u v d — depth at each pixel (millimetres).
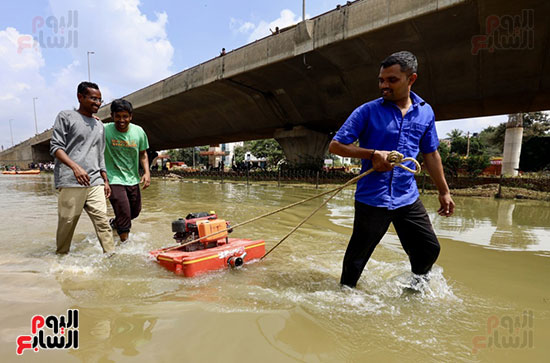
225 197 10320
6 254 3383
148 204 8289
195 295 2223
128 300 2105
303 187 15781
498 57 12602
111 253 3418
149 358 1419
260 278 2658
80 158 3357
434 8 10945
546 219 5945
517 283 2574
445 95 15359
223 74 18609
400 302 2152
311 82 18219
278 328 1740
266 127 24938
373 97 17047
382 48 13859
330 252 3596
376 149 2322
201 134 30016
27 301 2064
